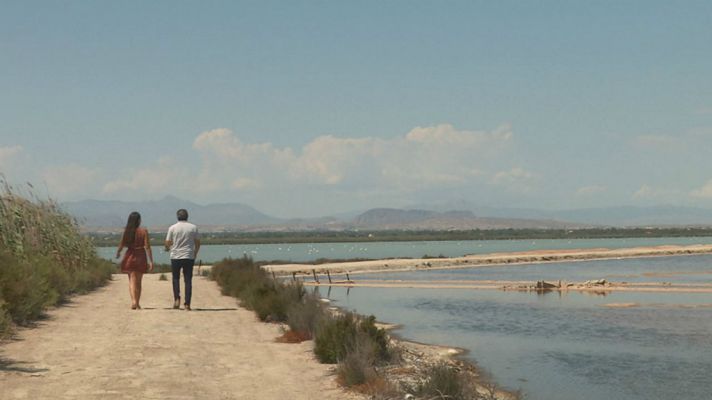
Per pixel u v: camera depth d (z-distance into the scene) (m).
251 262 31.70
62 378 8.77
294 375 9.71
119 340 11.90
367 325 11.96
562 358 15.77
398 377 10.16
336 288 40.06
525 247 170.12
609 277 49.41
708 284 39.94
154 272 44.66
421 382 9.29
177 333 13.07
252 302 17.58
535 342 18.28
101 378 8.84
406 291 37.50
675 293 34.81
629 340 18.75
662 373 14.07
